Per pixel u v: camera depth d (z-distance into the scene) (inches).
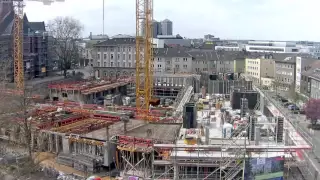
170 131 2679.6
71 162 2513.5
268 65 6476.4
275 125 2416.3
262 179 2082.9
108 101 4343.0
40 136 2773.1
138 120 3095.5
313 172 2288.4
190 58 6215.6
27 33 5575.8
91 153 2583.7
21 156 2522.1
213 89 4037.9
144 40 4050.2
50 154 2701.8
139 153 2349.9
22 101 3107.8
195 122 2755.9
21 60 4525.1
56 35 6717.5
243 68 6628.9
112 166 2508.6
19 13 4564.5
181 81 5049.2
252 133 2324.1
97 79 5723.4
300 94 5300.2
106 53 6333.7
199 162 2114.9
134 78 5511.8
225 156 2081.7
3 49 5354.3
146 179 2135.8
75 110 3390.7
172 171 2164.1
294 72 5851.4
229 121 2797.7
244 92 3228.3
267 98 3560.5
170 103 4446.4
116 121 3061.0
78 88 4495.6
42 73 5851.4
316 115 3725.4
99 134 2659.9
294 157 2198.6
